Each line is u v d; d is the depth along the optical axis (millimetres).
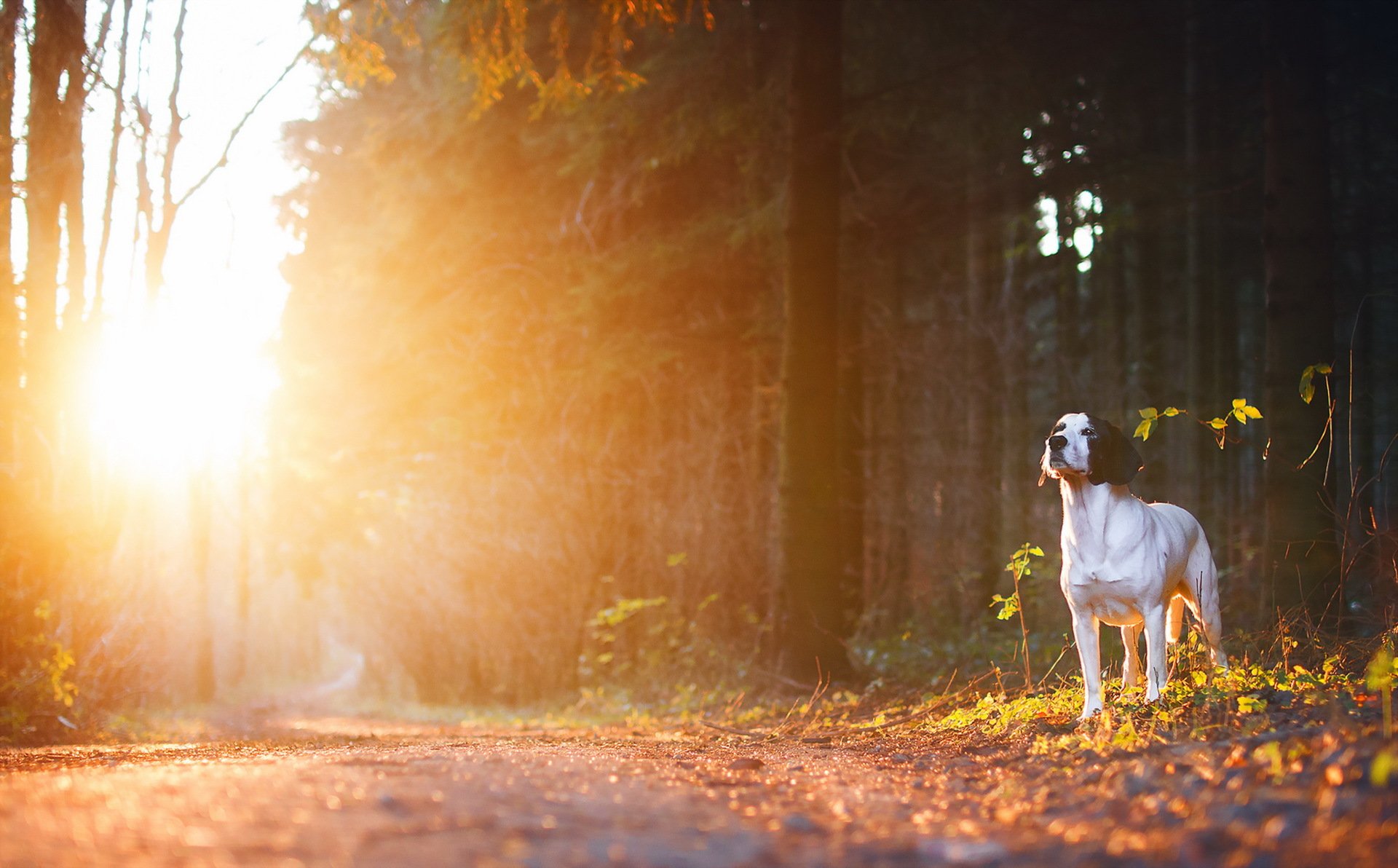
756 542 15555
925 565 15883
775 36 14648
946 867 2967
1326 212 9539
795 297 11688
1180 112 14930
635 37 15438
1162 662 6156
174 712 16047
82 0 10602
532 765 5051
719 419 16250
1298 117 9594
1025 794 4254
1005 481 15492
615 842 3236
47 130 10047
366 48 11273
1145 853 3012
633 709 13008
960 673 10664
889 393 16859
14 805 3568
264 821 3328
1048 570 13664
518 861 2910
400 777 4406
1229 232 14211
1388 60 12812
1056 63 14586
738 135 14984
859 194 15742
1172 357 15148
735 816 3822
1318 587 8781
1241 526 13289
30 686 9648
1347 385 12086
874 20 15000
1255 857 2883
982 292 15859
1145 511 6289
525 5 11125
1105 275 15797
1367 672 6234
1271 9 9719
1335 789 3514
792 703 10539
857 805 4133
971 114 15203
